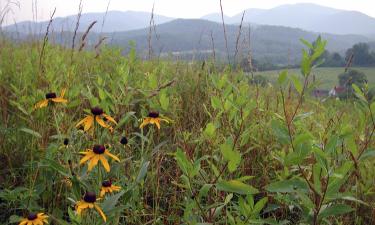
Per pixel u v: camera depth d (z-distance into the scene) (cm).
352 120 362
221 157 285
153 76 367
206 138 302
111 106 327
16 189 270
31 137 340
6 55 570
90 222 214
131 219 267
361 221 289
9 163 319
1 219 284
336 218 279
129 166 296
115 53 558
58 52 578
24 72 416
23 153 333
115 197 210
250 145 343
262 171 329
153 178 309
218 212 232
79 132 289
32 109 326
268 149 334
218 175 240
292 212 288
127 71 360
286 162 211
